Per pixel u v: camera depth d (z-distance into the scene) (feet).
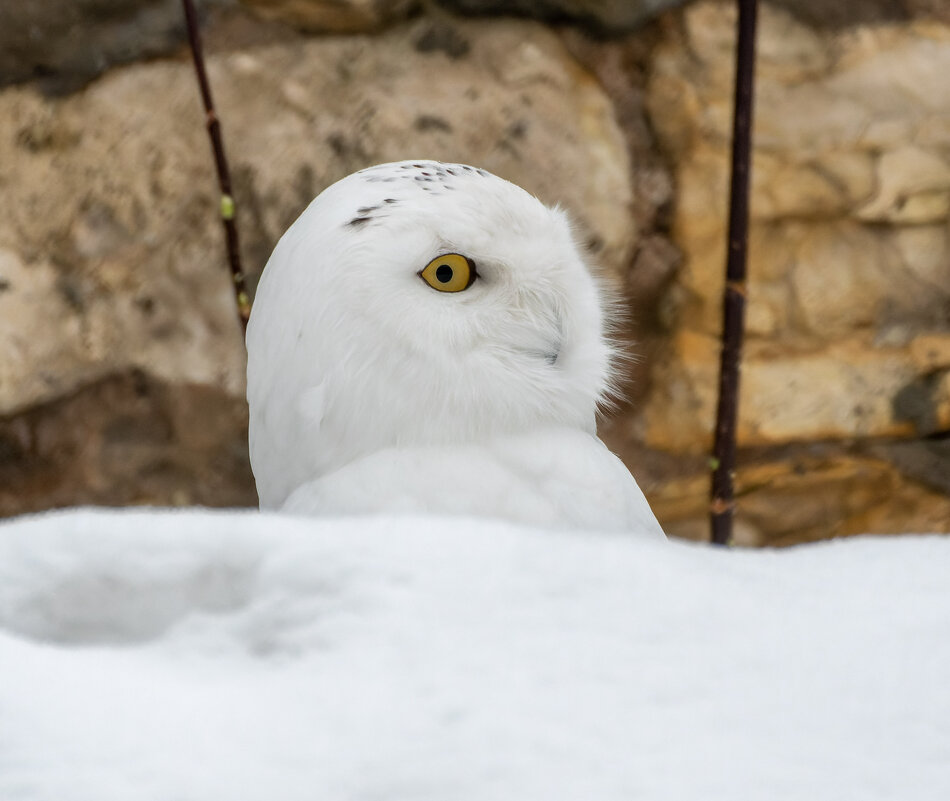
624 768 7.42
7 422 13.06
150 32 12.99
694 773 7.39
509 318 11.23
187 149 13.05
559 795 7.20
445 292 11.21
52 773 7.42
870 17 13.55
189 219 13.14
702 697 8.13
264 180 13.12
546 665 8.40
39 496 13.19
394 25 13.37
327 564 9.55
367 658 8.53
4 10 12.89
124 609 9.70
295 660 8.72
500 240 11.20
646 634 8.86
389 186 11.23
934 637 8.95
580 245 11.57
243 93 13.16
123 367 13.21
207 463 13.43
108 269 13.10
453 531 10.11
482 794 7.26
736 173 11.62
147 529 10.09
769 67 13.48
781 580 10.18
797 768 7.43
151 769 7.48
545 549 9.90
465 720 7.85
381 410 11.21
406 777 7.41
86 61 12.96
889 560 10.38
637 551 10.31
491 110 13.35
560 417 11.29
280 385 11.28
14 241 12.97
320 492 11.20
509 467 11.23
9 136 12.96
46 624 9.68
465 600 9.14
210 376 13.28
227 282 13.23
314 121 13.19
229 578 9.70
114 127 12.99
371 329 11.19
